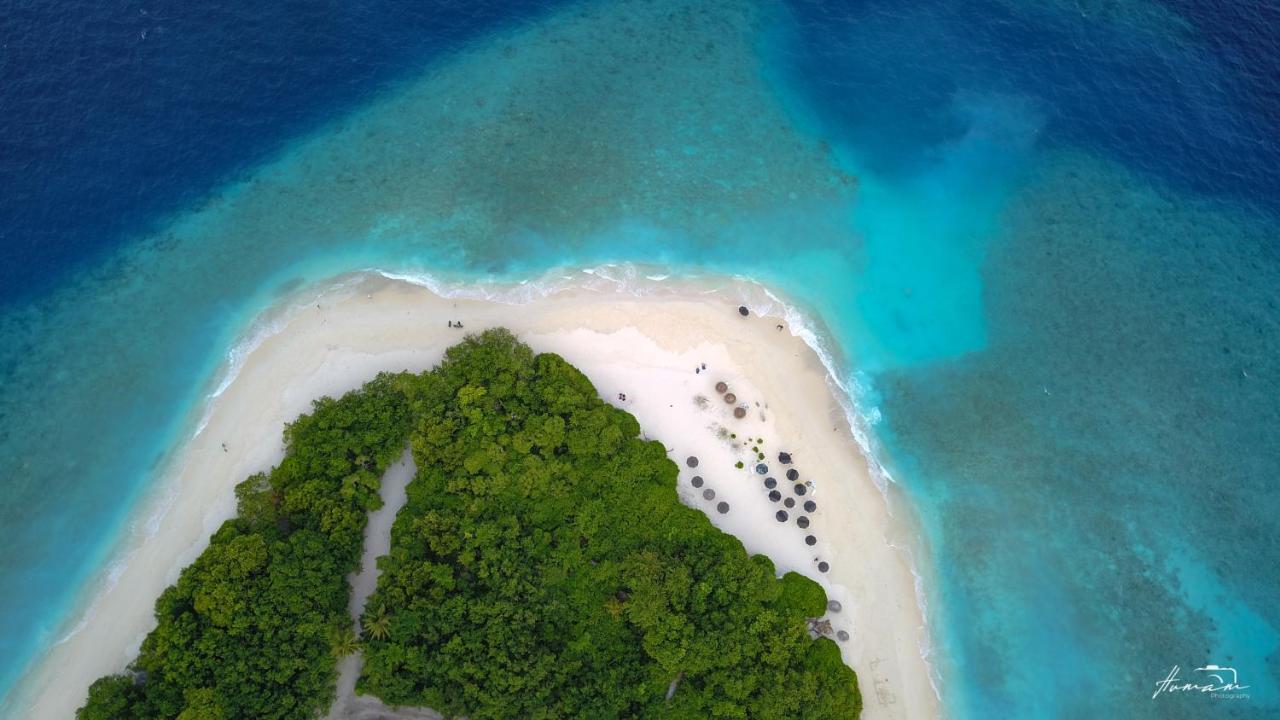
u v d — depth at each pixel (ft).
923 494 243.19
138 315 256.52
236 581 206.69
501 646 207.72
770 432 245.24
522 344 246.68
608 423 232.73
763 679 210.38
